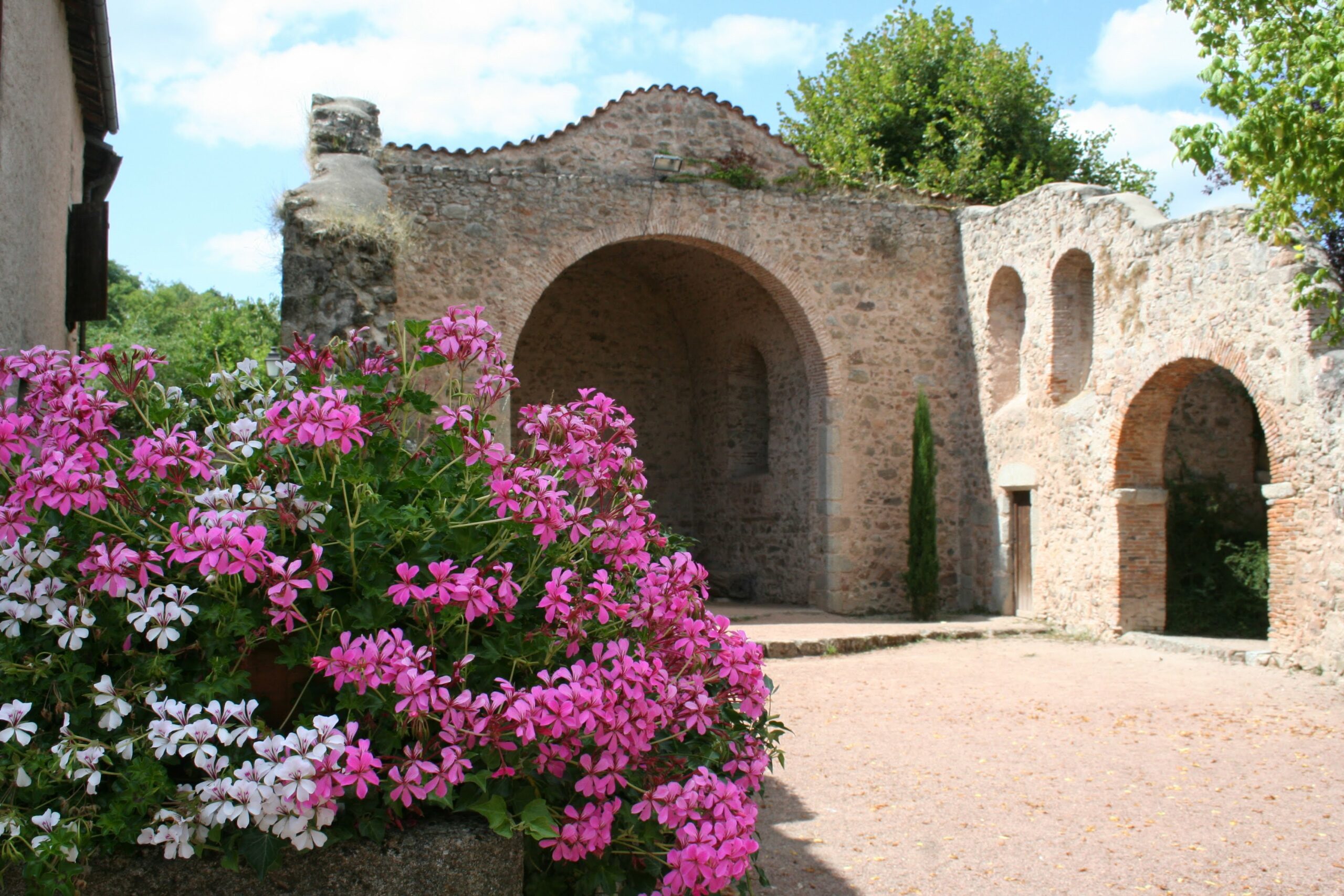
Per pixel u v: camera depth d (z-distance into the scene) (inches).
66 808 89.9
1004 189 715.4
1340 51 263.4
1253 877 161.3
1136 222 389.4
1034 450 452.1
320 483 101.8
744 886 121.8
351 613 100.1
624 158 483.8
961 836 181.6
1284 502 326.6
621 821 108.3
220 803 88.2
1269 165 281.4
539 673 100.1
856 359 494.3
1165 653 368.5
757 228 479.5
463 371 123.4
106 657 97.8
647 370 634.2
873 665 361.7
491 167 468.8
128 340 1010.7
